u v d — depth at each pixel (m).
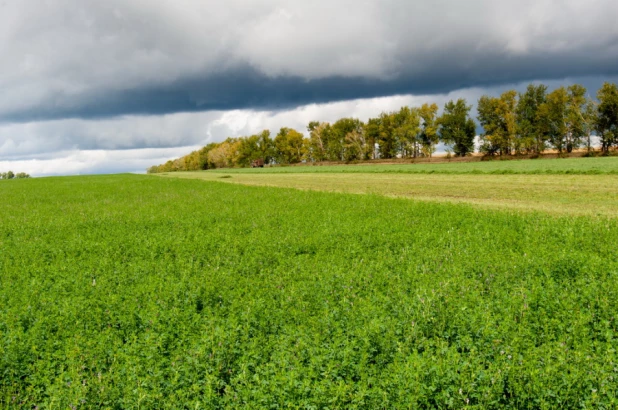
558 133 94.38
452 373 5.89
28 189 54.44
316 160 143.75
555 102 92.25
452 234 16.12
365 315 8.21
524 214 20.06
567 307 8.29
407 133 112.75
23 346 7.50
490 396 5.57
